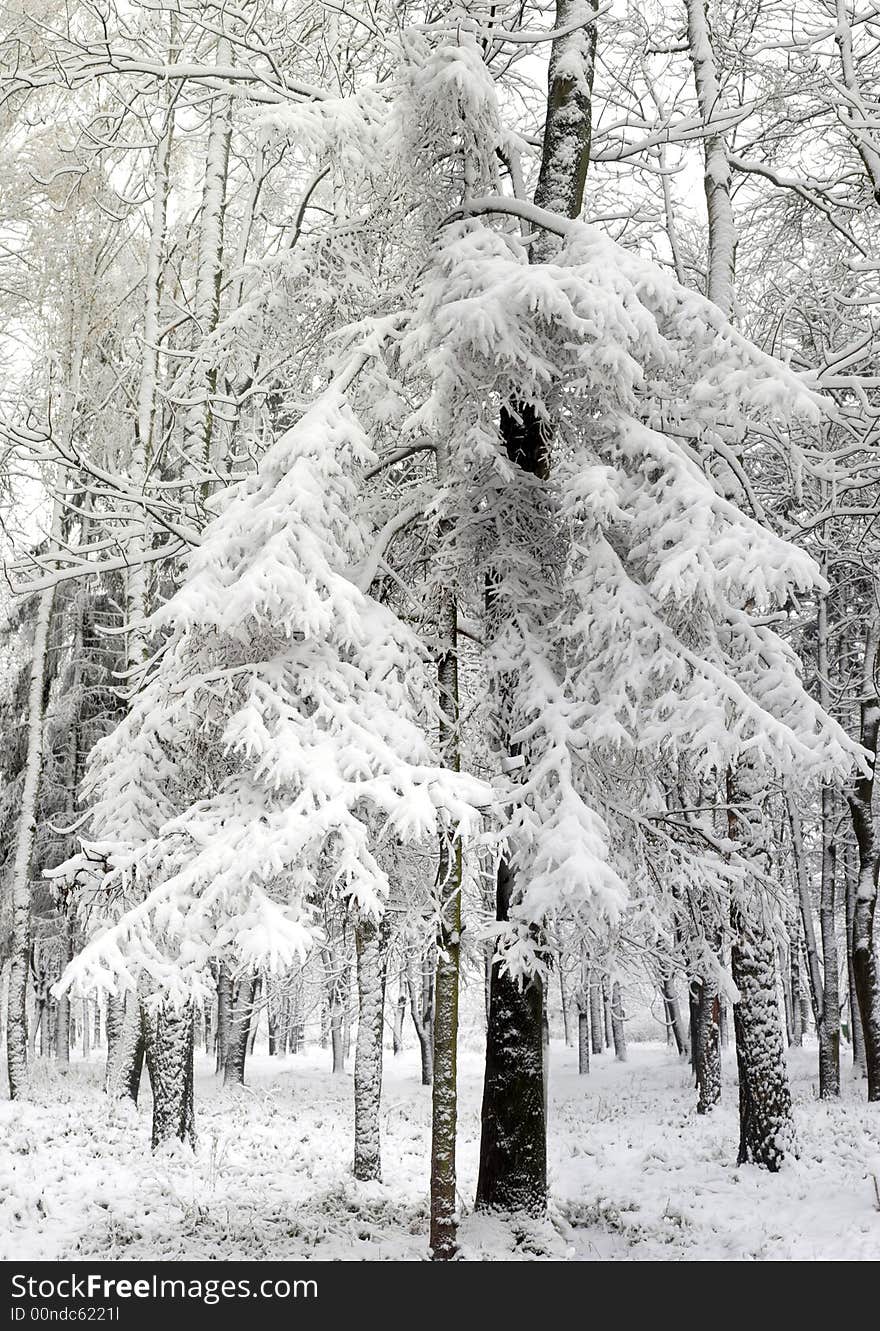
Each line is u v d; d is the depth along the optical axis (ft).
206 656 24.82
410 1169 46.52
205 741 26.55
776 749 24.49
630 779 28.14
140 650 42.19
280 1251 28.55
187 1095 42.14
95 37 40.98
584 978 30.07
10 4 41.60
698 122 39.73
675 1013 61.67
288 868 22.68
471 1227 28.55
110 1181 36.01
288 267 29.55
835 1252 28.81
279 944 20.20
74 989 20.89
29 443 31.22
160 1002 22.52
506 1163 29.78
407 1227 33.37
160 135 43.78
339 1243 29.76
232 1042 80.48
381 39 34.86
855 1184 34.65
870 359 39.01
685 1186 38.32
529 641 28.25
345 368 25.84
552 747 25.81
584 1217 35.55
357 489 27.20
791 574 23.17
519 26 37.11
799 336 50.47
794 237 50.29
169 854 24.27
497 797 25.64
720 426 29.71
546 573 30.09
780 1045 39.34
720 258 42.93
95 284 47.75
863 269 41.50
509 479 25.71
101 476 31.99
